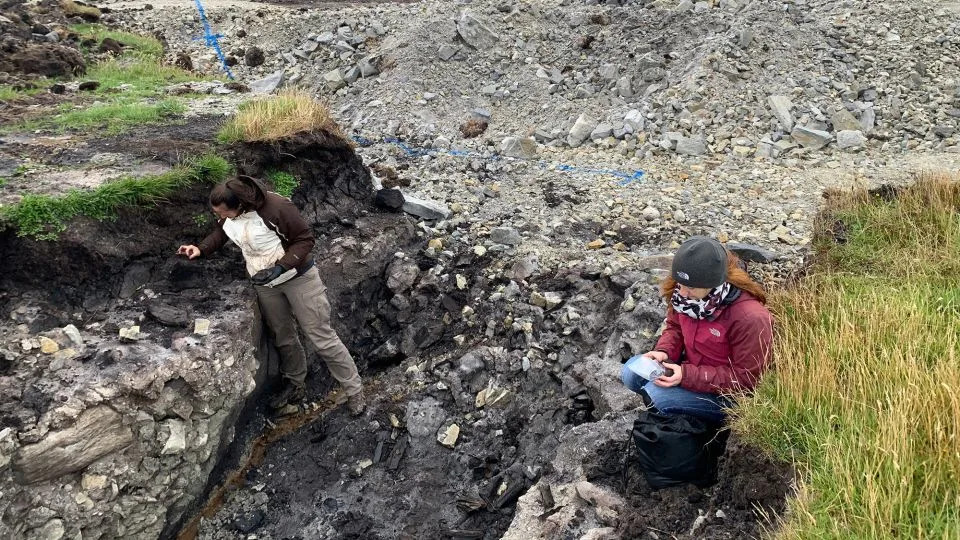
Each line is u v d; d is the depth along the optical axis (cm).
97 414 447
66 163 606
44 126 703
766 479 376
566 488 438
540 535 412
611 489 427
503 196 794
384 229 677
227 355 507
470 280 663
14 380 451
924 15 1097
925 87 974
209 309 538
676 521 393
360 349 638
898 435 335
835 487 335
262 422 588
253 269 511
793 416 383
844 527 315
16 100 796
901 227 650
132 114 732
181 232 573
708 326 401
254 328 545
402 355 631
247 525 530
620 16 1135
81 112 743
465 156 898
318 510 537
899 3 1127
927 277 542
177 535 516
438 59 1106
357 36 1203
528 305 628
